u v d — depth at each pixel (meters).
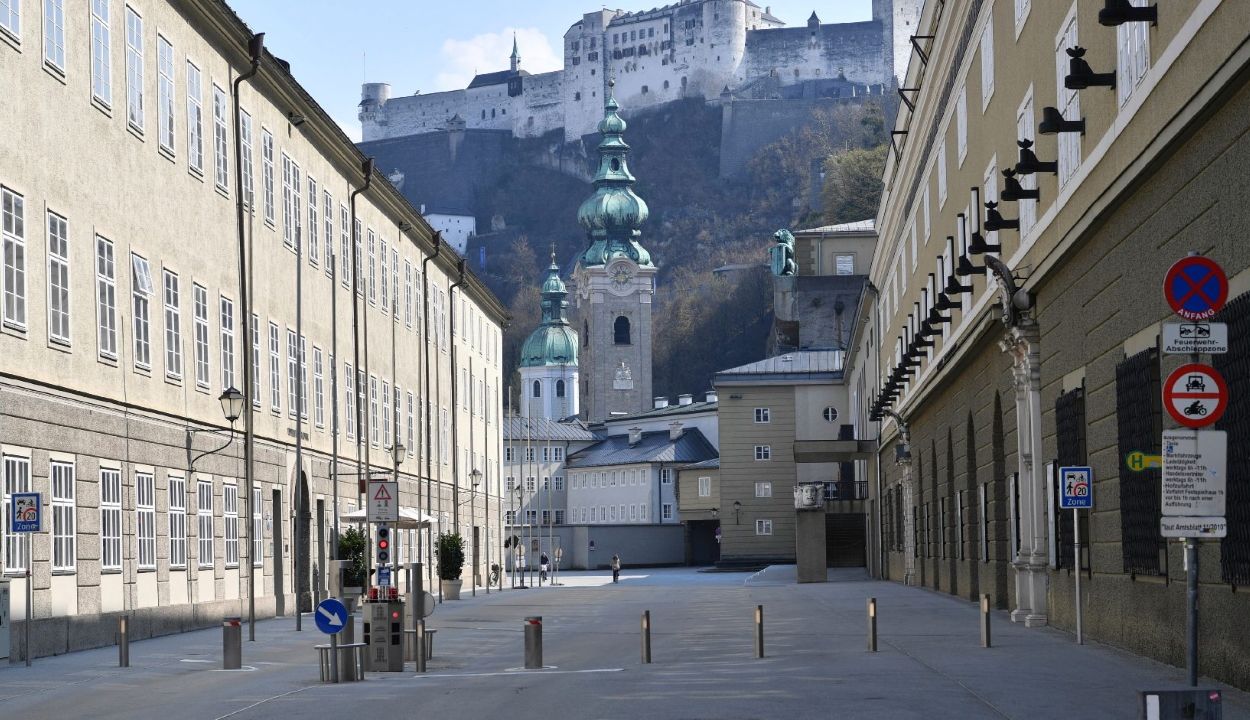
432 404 65.62
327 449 47.94
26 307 26.28
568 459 159.62
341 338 50.41
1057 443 25.52
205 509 35.62
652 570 125.19
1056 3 24.80
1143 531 19.92
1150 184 19.06
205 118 36.94
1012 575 31.72
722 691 17.19
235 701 17.80
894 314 60.09
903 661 20.78
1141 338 19.67
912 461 56.00
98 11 30.14
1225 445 11.87
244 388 39.28
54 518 26.97
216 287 37.28
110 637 29.06
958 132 37.16
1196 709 10.35
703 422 150.25
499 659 24.42
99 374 29.50
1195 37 16.66
